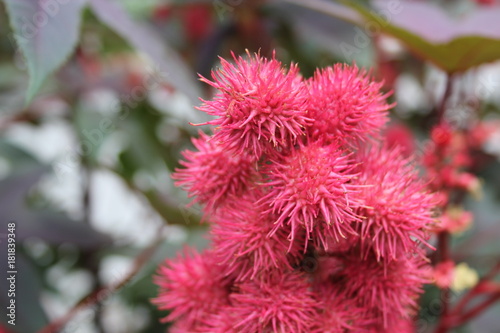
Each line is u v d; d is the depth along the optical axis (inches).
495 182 17.6
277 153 11.1
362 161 11.5
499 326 15.5
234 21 16.7
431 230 11.8
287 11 16.5
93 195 18.8
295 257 11.6
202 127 13.7
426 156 13.5
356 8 13.8
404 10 15.2
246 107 10.8
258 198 11.4
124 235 16.3
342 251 11.7
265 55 17.2
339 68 11.4
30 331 15.3
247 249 11.4
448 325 13.6
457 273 12.9
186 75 14.1
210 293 12.0
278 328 11.4
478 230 16.7
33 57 12.1
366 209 11.2
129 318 18.8
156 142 18.2
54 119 19.7
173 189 17.2
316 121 11.3
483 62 13.8
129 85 18.3
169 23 19.7
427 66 18.9
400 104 19.4
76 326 15.0
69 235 15.7
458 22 15.1
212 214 12.0
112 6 14.0
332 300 11.6
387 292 11.6
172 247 15.6
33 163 16.7
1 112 18.4
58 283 20.3
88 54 18.6
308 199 10.8
